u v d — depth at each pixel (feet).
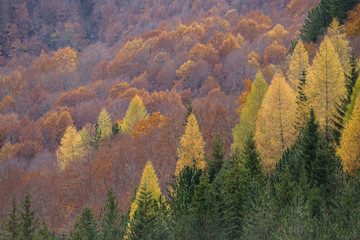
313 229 58.39
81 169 193.88
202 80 414.00
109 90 451.12
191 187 87.56
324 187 72.84
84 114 376.48
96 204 169.17
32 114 465.06
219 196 76.54
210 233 71.77
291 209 60.29
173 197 92.02
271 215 64.69
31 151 323.57
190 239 71.87
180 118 195.62
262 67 351.05
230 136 167.73
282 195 70.85
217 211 74.33
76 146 223.30
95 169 185.06
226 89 386.73
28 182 199.93
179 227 73.97
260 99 122.42
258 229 64.03
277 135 103.55
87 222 113.09
